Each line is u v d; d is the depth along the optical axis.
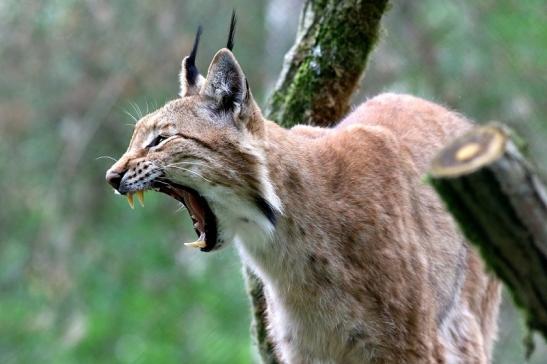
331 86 11.30
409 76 21.45
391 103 10.58
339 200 9.18
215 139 9.07
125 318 21.59
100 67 23.72
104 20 23.67
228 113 9.13
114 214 22.94
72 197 23.16
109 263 22.33
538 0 20.64
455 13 21.34
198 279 22.19
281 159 9.12
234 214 9.18
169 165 9.12
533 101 21.06
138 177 9.13
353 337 9.20
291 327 9.54
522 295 5.71
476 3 21.14
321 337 9.38
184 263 22.72
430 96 21.17
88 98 23.61
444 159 5.62
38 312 22.47
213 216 9.30
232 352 21.05
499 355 20.80
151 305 21.72
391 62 21.77
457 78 21.23
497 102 20.98
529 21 20.59
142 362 20.81
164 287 22.14
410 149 9.91
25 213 23.56
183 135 9.13
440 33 21.72
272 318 9.91
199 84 9.77
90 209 23.23
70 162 22.84
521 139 5.71
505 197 5.47
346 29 11.23
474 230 5.67
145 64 23.36
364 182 9.28
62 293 22.42
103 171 23.36
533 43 20.58
